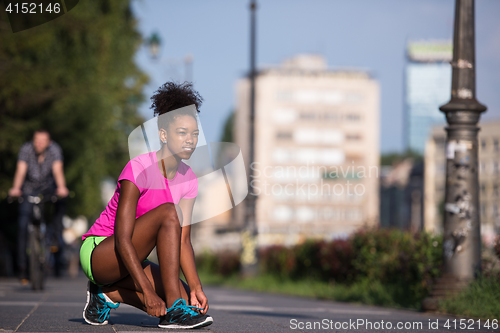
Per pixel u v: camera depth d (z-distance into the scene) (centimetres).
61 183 1050
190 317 453
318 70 14275
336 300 1252
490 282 816
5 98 1819
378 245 1281
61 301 800
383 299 1098
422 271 1047
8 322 518
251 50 2361
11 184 1877
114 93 2516
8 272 1930
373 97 14300
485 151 12769
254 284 1925
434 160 13300
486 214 12544
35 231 1011
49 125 1978
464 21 861
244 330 496
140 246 448
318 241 1627
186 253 477
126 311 668
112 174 2706
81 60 2188
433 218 13188
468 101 846
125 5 2511
